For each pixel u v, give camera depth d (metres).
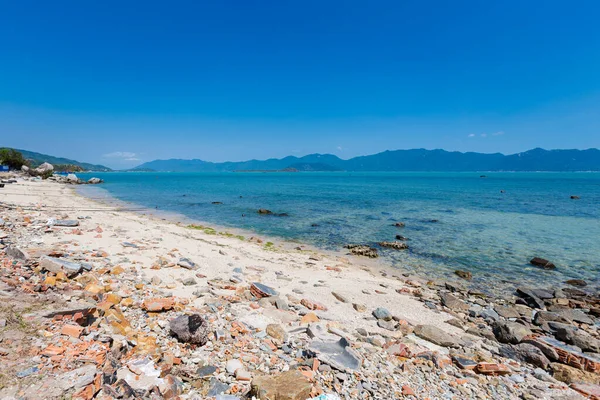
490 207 43.12
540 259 18.14
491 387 6.62
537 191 75.75
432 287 14.44
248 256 16.86
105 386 4.36
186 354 6.20
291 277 13.79
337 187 92.06
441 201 51.16
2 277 7.48
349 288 12.88
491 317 11.20
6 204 25.83
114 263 12.15
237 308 9.19
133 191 66.94
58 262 9.58
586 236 25.20
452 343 8.55
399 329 9.33
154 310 7.87
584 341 9.14
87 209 30.58
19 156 93.81
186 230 23.31
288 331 7.99
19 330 5.15
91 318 6.50
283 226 28.41
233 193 65.56
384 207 42.75
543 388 6.78
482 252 20.59
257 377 5.32
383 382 6.16
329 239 23.61
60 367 4.47
